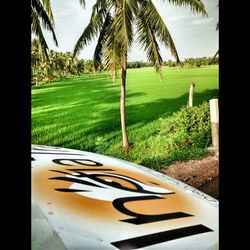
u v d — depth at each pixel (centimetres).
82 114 1395
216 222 262
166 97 1373
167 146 1149
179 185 369
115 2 880
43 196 251
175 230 235
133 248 200
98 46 1066
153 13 941
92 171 355
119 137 1321
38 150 436
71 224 213
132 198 285
